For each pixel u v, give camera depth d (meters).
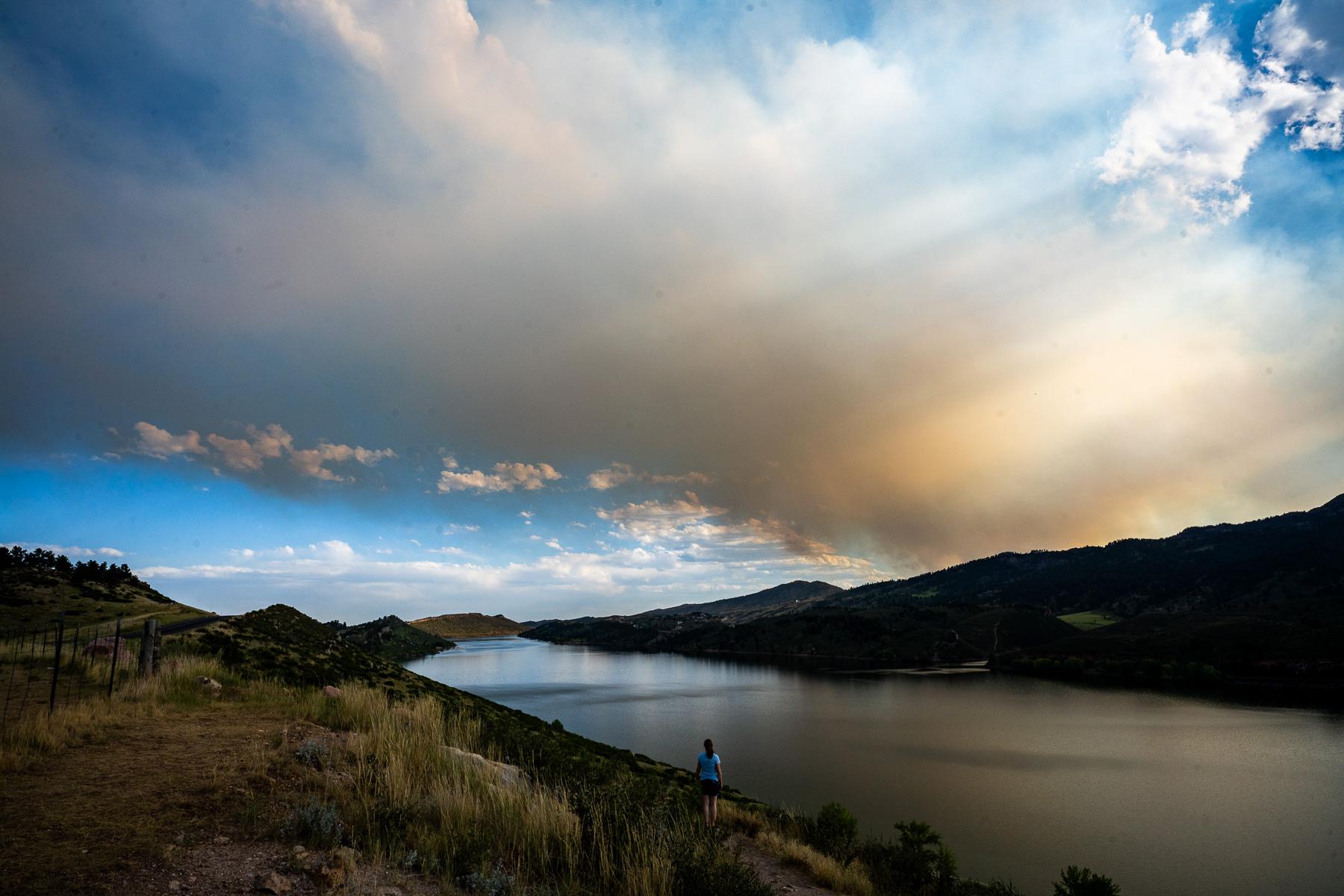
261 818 6.75
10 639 23.20
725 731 90.31
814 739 84.12
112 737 9.73
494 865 7.14
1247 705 113.56
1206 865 40.78
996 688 143.88
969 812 51.16
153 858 5.51
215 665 19.77
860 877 13.58
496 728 15.73
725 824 15.70
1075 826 48.16
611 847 8.12
